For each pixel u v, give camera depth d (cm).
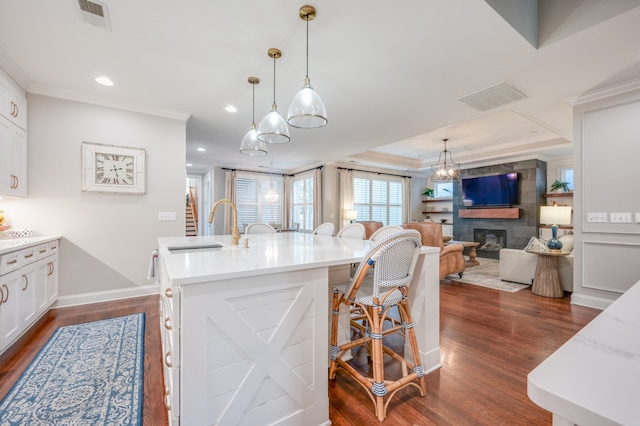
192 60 247
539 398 39
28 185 296
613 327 60
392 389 162
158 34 212
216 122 409
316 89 301
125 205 344
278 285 136
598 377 40
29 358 209
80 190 320
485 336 253
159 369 197
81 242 322
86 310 304
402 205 880
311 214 776
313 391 148
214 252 189
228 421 123
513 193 661
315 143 530
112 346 228
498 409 162
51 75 273
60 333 249
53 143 308
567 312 312
